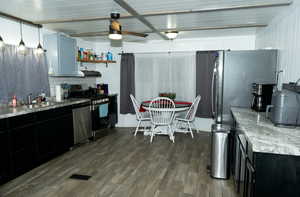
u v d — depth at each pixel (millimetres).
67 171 2943
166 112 4375
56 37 3857
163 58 5246
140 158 3426
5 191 2426
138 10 2826
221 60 3010
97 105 4574
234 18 3262
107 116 5035
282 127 1928
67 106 3674
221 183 2619
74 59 4395
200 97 4629
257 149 1417
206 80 4867
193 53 5023
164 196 2326
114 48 5617
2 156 2529
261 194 1442
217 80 3055
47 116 3234
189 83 5113
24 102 3441
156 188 2496
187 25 3727
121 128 5484
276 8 2734
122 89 5473
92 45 5598
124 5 2621
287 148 1376
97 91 5234
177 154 3604
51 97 4082
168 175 2830
